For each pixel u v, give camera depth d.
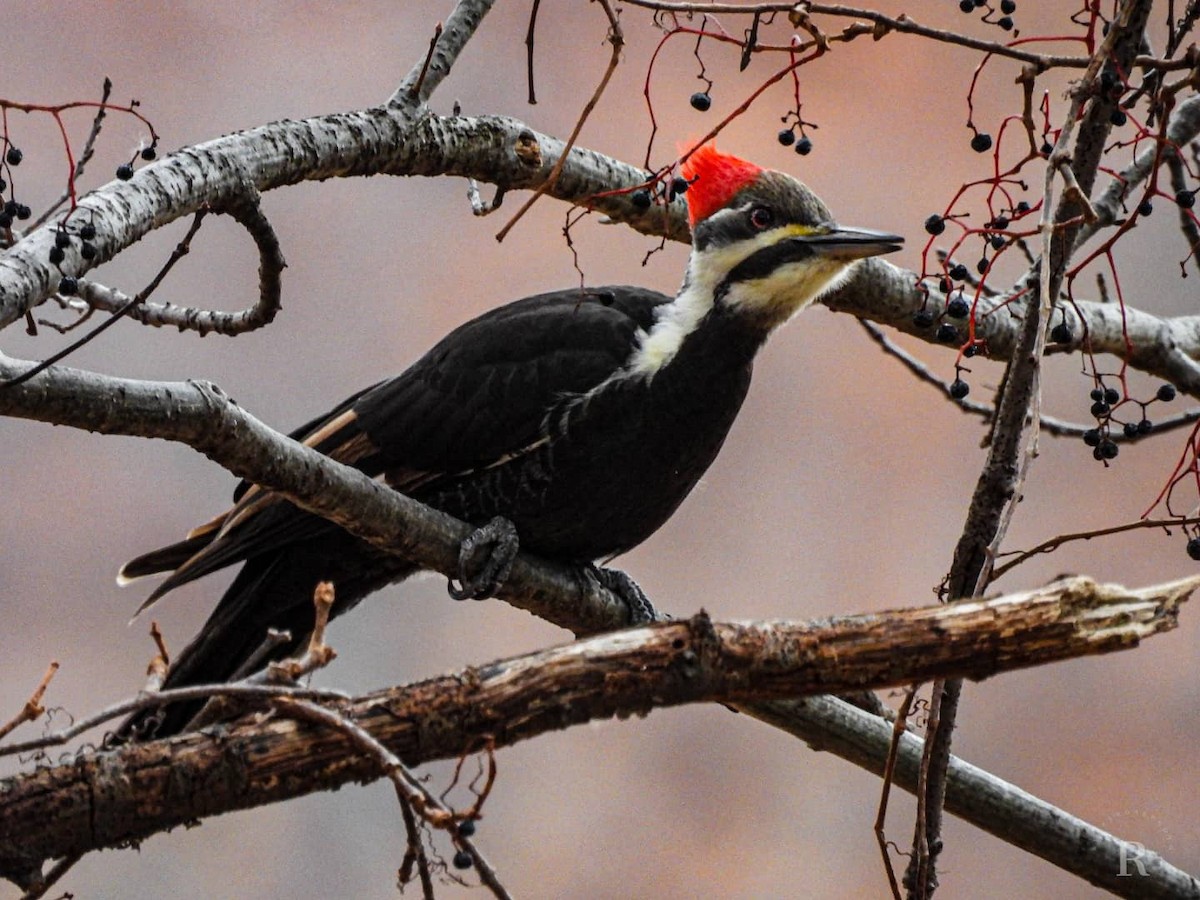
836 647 5.11
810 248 8.09
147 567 8.59
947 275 6.47
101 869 13.07
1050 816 7.40
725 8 6.01
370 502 7.03
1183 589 5.07
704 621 5.15
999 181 6.04
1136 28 5.84
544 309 8.31
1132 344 9.26
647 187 6.35
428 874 4.90
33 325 7.00
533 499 8.12
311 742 5.11
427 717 5.10
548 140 8.48
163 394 6.14
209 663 8.32
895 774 7.60
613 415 8.04
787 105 16.16
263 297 7.20
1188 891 7.37
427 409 8.14
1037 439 5.36
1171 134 7.90
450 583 7.77
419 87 7.71
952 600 6.15
